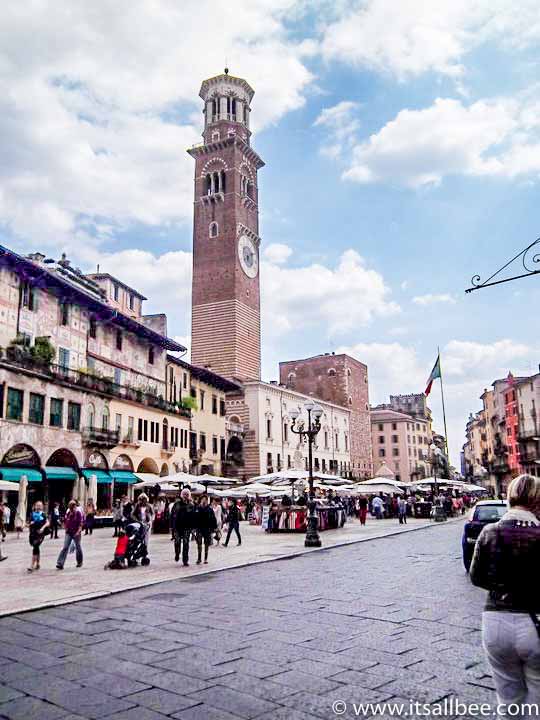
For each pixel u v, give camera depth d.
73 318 41.16
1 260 34.41
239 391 72.81
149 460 47.62
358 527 36.72
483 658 7.32
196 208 80.38
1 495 33.31
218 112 83.06
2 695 6.18
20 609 10.73
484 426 114.62
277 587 13.23
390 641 8.20
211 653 7.66
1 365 32.38
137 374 48.94
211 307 76.31
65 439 37.62
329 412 89.94
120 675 6.79
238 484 52.19
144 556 17.94
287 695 6.06
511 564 3.98
